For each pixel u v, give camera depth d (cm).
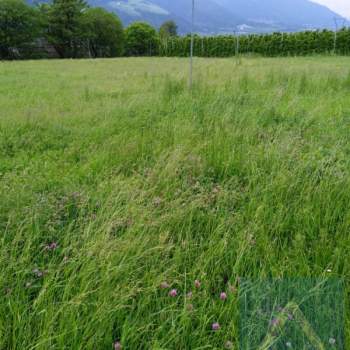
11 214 264
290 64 1577
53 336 169
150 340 180
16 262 216
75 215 287
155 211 275
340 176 322
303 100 692
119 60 2842
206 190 327
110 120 557
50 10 5253
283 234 267
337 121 536
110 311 180
